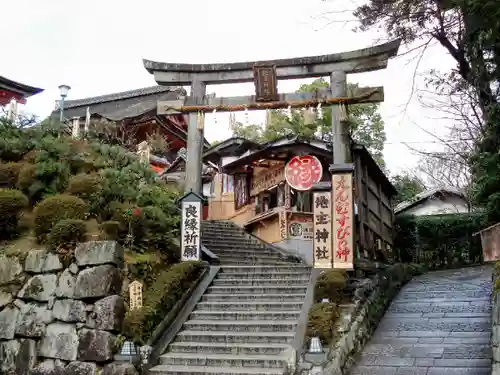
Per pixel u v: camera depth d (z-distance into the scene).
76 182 11.80
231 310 11.10
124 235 11.67
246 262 16.86
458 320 11.35
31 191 11.93
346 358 8.97
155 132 28.61
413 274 18.31
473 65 12.38
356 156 17.48
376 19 13.35
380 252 19.89
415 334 10.74
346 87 13.76
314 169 17.95
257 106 14.29
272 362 8.84
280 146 19.22
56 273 9.73
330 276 10.55
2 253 10.49
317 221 11.93
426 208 29.47
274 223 19.50
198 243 12.84
